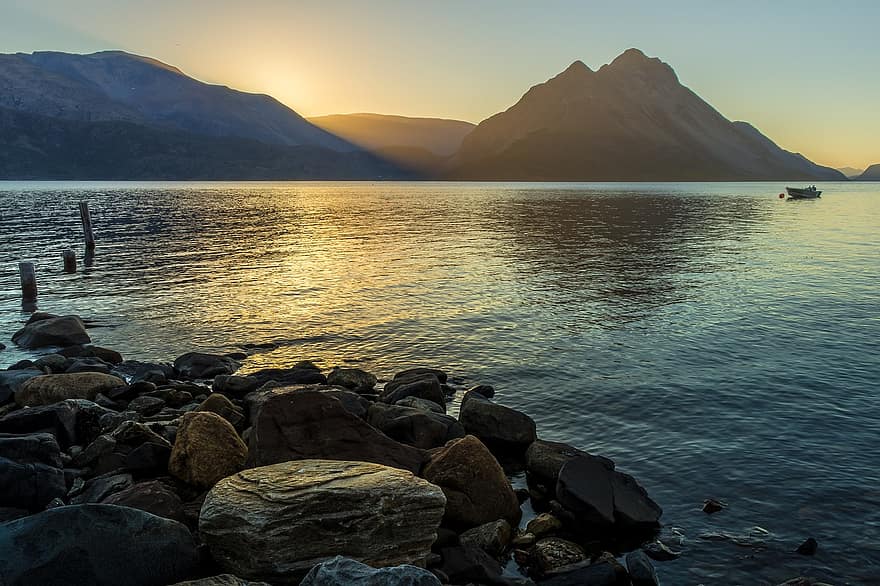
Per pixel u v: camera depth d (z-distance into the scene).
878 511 12.23
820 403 18.23
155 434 13.13
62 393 16.81
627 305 32.25
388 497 9.36
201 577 8.82
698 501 12.77
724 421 17.02
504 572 10.27
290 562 8.68
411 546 9.55
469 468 11.92
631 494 12.27
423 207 132.88
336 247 59.09
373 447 12.28
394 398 17.66
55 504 10.70
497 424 15.31
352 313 30.89
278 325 28.59
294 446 11.77
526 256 52.00
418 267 45.91
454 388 20.14
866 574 10.30
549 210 120.88
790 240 63.97
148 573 8.31
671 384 20.09
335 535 8.97
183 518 10.27
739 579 10.24
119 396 17.06
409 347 24.94
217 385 18.53
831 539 11.31
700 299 33.56
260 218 97.50
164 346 25.41
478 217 101.50
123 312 31.47
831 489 13.13
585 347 24.59
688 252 54.25
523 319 29.38
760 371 21.25
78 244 59.91
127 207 119.19
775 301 32.84
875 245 59.12
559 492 12.25
